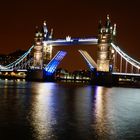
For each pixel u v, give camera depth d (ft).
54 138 111.75
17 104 202.80
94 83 623.36
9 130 119.96
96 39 629.10
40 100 238.27
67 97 281.74
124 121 150.51
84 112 177.58
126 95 360.48
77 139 111.86
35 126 128.88
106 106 217.77
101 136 116.98
